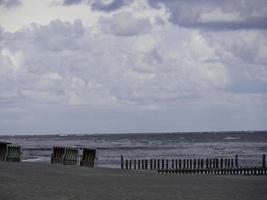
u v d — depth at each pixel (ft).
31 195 84.43
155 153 491.31
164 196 92.73
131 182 117.08
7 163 162.30
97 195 89.61
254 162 344.28
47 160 280.31
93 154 168.45
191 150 551.18
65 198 83.35
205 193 99.09
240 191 103.24
